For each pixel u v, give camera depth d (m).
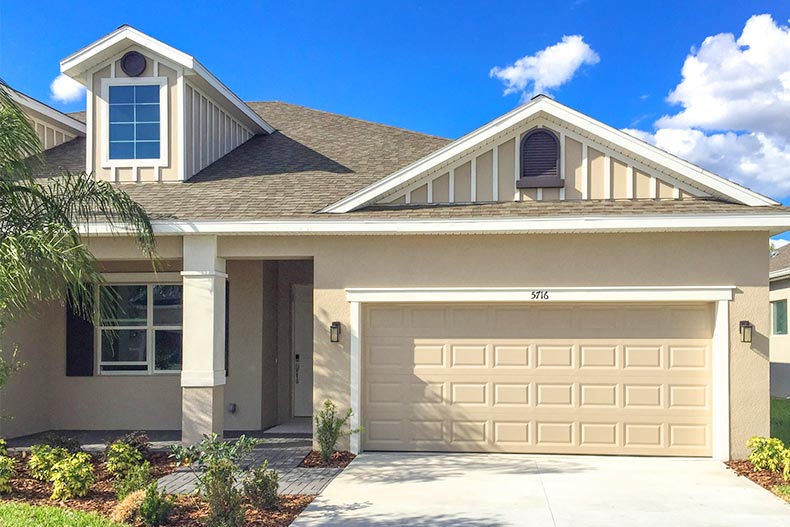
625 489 9.31
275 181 13.88
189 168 14.26
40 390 14.16
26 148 10.13
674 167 11.62
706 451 11.38
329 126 18.22
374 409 11.93
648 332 11.57
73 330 14.49
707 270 11.23
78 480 8.81
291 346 15.40
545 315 11.75
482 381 11.80
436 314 11.91
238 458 8.70
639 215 10.90
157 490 8.52
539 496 8.95
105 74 14.20
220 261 12.14
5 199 9.75
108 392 14.44
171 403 14.40
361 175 14.19
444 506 8.48
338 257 11.83
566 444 11.62
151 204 12.58
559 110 11.71
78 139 17.47
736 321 11.15
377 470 10.46
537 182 11.91
